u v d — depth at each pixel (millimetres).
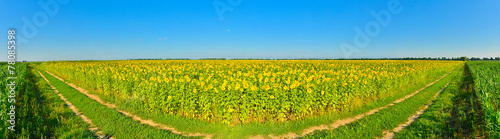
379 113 8422
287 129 6773
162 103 7965
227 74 15156
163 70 16875
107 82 11867
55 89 14125
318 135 6312
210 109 7648
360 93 10211
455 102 10141
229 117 6988
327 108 8758
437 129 6441
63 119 7566
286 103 7379
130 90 10688
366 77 11625
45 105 9414
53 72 27828
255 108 7211
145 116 8000
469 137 6055
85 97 11039
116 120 7465
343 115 8164
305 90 7879
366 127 6859
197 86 8055
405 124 7484
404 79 14320
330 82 8805
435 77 21906
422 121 7301
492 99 8438
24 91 12273
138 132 6535
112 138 6324
